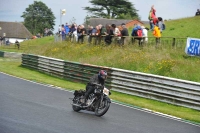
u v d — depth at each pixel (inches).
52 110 473.4
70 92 663.1
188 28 1247.5
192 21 1353.3
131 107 558.9
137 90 661.9
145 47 876.0
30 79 806.5
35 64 978.1
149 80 643.5
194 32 1184.2
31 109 467.8
